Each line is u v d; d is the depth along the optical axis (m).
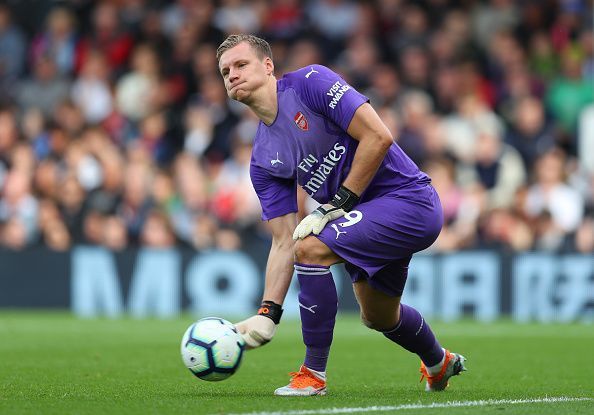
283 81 20.33
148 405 18.78
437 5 67.88
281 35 67.38
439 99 62.72
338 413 17.53
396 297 20.94
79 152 57.72
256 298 52.31
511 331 42.59
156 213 54.44
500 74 63.56
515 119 60.50
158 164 60.91
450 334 41.03
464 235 52.28
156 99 64.88
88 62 66.50
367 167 19.67
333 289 20.06
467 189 53.06
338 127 20.12
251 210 54.75
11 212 56.91
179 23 69.44
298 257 19.98
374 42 65.75
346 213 20.00
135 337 39.47
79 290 53.97
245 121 60.66
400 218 20.03
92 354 32.38
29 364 28.92
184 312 52.84
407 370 27.50
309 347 20.34
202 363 19.78
